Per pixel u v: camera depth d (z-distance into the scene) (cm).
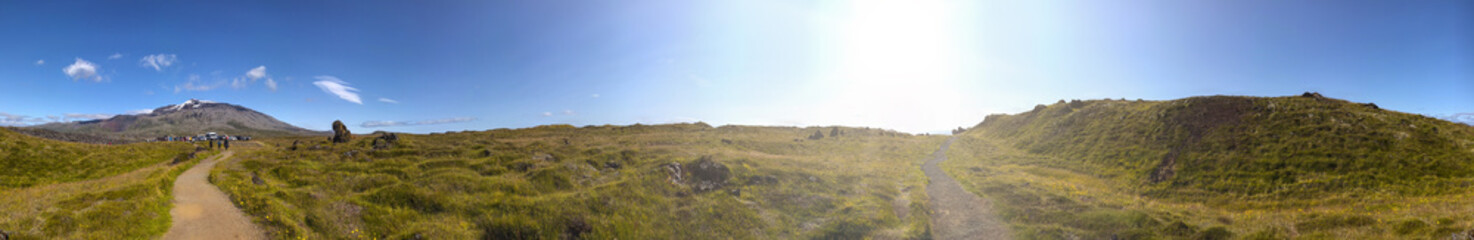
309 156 5975
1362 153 4712
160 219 2992
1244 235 2980
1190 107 7050
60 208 2866
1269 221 3288
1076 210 3784
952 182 5441
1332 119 5675
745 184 4775
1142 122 7175
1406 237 2686
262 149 7188
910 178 5603
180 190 3866
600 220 3719
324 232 3262
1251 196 4278
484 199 4062
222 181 4181
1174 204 4325
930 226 3762
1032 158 7181
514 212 3794
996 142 9250
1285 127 5669
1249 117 6216
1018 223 3681
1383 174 4297
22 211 2755
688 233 3641
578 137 9194
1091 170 5994
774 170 5347
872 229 3556
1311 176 4456
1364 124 5419
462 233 3428
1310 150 4959
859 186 4906
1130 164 5828
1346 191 4053
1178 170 5231
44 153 5109
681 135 9569
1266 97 6938
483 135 9925
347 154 6134
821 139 9675
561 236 3522
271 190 4106
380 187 4478
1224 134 5862
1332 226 3030
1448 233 2589
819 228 3650
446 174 4891
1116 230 3300
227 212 3266
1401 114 5781
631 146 7231
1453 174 4097
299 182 4712
